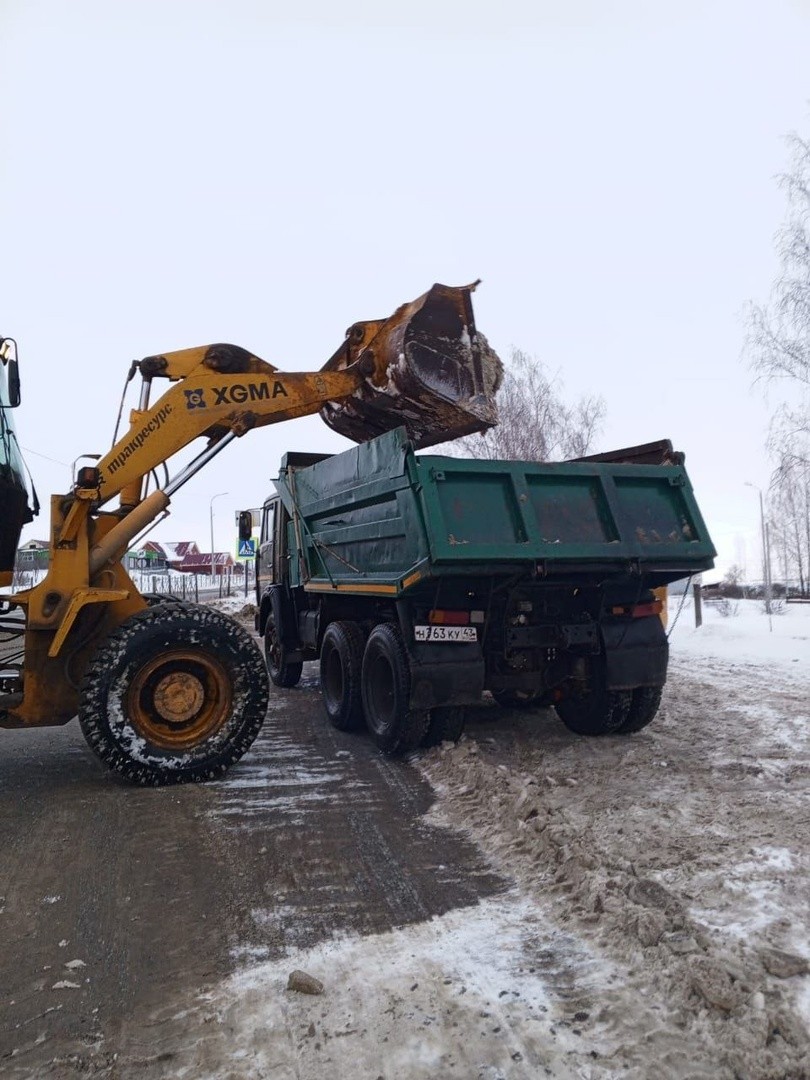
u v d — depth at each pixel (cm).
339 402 741
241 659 577
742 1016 259
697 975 278
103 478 601
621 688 634
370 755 655
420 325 669
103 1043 265
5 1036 271
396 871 407
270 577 1038
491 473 586
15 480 623
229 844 448
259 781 574
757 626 1591
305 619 905
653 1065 243
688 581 730
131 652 549
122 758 546
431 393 664
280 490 949
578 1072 242
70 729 802
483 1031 264
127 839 457
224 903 372
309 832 466
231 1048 261
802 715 739
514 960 310
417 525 569
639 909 329
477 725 745
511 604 633
